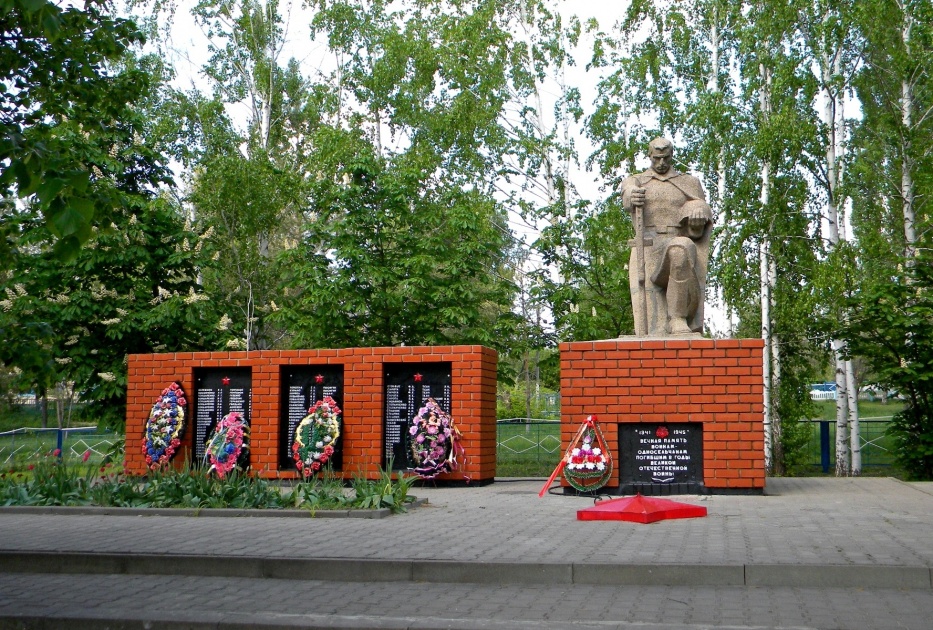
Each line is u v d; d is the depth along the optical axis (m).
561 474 13.27
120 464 17.09
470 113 29.00
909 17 23.83
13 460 21.16
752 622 5.96
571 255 23.95
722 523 9.63
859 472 23.33
